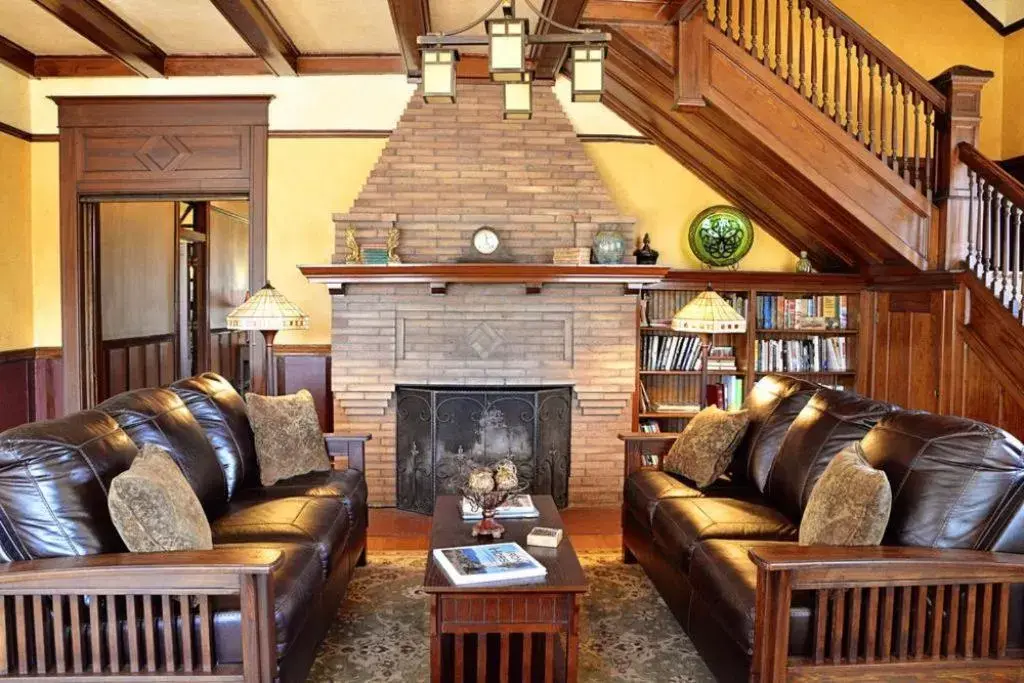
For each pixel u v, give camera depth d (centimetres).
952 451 228
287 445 358
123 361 604
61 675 204
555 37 264
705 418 368
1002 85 602
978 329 430
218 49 492
